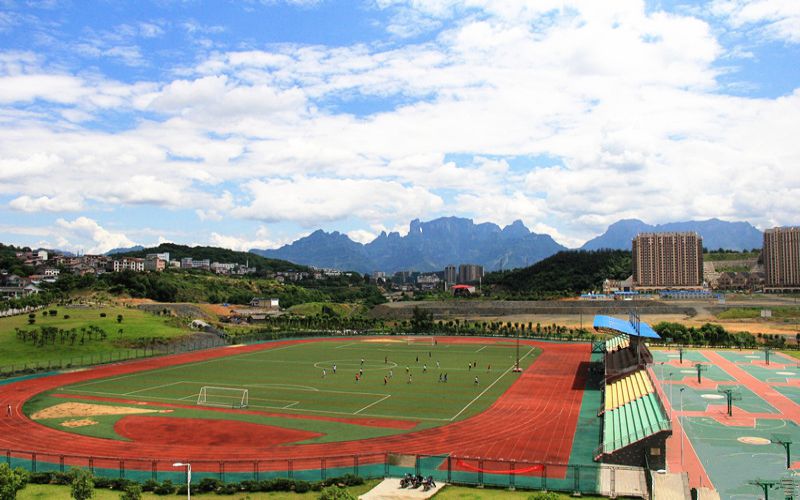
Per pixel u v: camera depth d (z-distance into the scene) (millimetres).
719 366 143375
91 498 54406
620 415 84125
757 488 59719
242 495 57719
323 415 93688
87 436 81250
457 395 109812
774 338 190875
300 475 64812
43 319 190250
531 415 92938
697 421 88438
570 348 189125
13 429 85250
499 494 57062
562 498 56281
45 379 128250
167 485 58750
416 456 65125
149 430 84375
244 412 96125
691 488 59156
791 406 98625
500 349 187750
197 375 134500
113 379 128750
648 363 127750
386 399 106375
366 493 57500
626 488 58906
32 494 55938
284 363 155500
